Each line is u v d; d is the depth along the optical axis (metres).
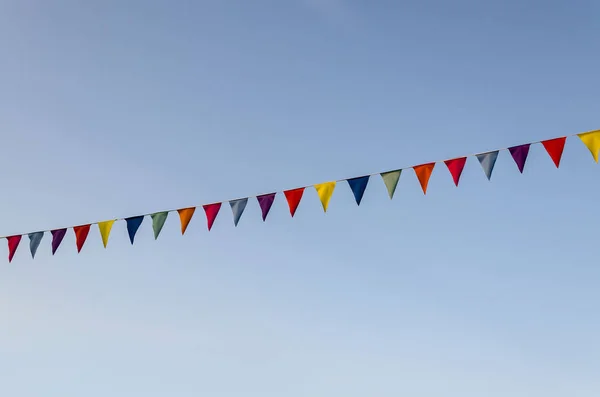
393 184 8.27
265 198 8.84
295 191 8.74
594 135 7.53
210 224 8.96
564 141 7.62
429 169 8.23
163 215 9.18
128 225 9.20
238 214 8.88
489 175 7.86
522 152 7.77
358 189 8.38
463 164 8.10
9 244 9.65
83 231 9.40
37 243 9.53
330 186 8.59
